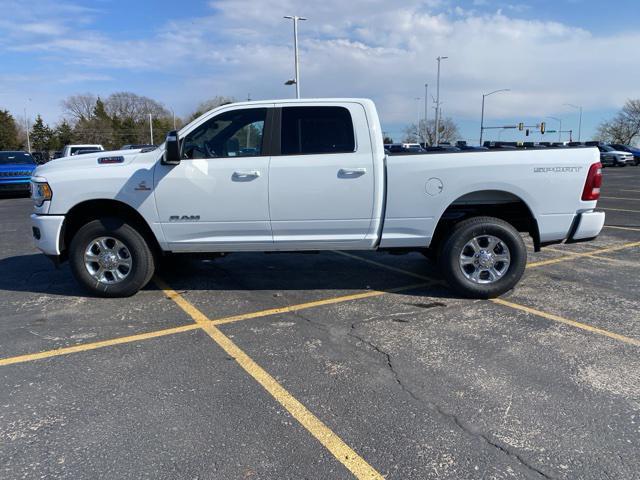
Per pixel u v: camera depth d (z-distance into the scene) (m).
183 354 4.05
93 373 3.73
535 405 3.22
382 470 2.61
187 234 5.25
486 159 5.07
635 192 17.78
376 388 3.46
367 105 5.12
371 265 7.04
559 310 5.03
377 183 5.12
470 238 5.25
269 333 4.49
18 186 17.77
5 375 3.71
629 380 3.54
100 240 5.38
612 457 2.70
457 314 4.94
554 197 5.15
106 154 5.40
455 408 3.20
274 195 5.11
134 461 2.70
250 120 5.14
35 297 5.59
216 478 2.56
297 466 2.64
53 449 2.81
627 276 6.33
